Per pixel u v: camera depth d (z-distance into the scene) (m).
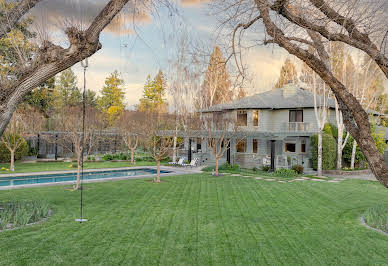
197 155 30.06
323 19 4.23
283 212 10.10
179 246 6.57
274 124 27.88
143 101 41.16
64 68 5.68
